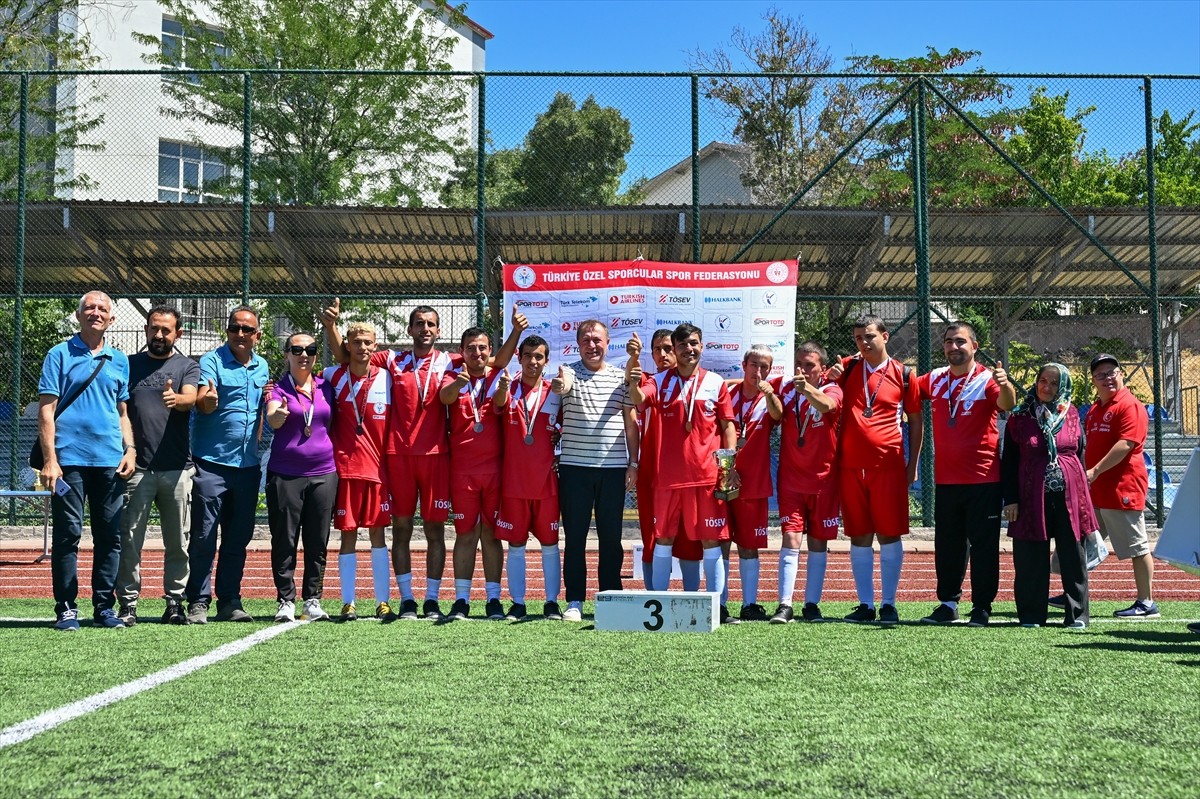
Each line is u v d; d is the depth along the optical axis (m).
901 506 6.96
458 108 21.61
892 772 3.10
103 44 24.34
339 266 15.54
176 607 6.86
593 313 10.80
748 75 11.56
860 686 4.44
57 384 6.36
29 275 15.92
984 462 6.82
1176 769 3.13
